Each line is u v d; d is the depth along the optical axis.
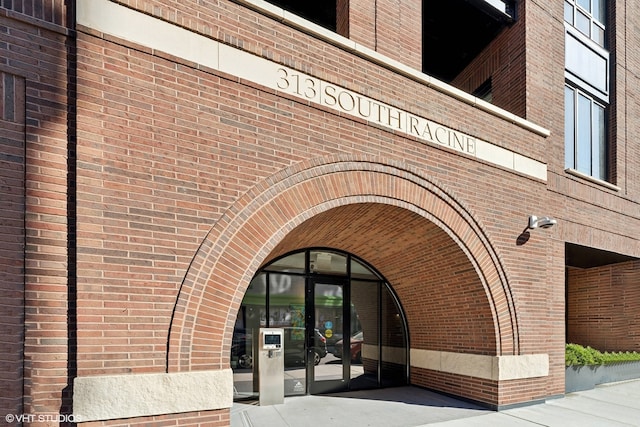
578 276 12.60
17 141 3.95
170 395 4.32
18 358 3.81
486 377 7.34
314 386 8.23
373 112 6.19
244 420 6.37
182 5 4.82
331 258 8.79
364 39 6.46
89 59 4.27
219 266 4.76
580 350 9.79
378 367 8.95
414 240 7.43
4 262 3.82
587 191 9.90
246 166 5.06
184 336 4.47
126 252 4.29
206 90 4.88
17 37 4.00
